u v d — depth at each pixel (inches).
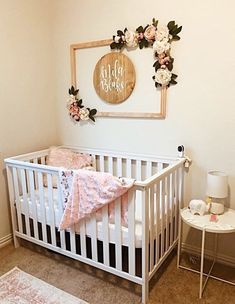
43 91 112.5
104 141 107.4
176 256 94.0
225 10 77.7
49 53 113.0
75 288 78.2
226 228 71.6
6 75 98.1
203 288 77.8
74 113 110.5
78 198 75.8
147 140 97.4
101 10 98.2
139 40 91.0
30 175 89.7
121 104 100.3
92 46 101.9
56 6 108.5
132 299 73.9
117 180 67.9
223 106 82.4
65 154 106.3
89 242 91.2
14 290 77.4
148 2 88.4
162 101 91.0
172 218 87.3
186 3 82.5
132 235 70.3
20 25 100.9
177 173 87.1
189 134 89.3
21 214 97.7
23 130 106.3
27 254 96.2
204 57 82.7
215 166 86.7
